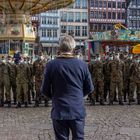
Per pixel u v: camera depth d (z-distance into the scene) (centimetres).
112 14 13050
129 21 13000
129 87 2094
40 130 1334
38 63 1980
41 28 11794
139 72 2095
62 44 715
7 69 2017
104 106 2005
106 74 2088
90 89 716
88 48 5750
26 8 4466
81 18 12662
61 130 694
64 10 12331
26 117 1628
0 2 4334
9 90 2012
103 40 5791
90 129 1345
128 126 1407
